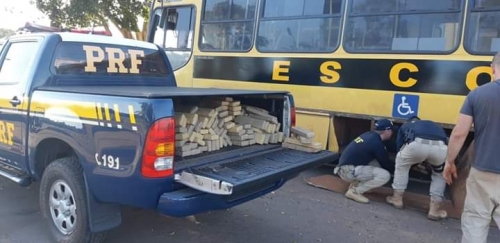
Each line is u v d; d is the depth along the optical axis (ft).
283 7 19.88
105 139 9.67
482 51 15.08
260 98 13.53
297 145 13.02
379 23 17.26
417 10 16.40
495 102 9.35
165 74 16.17
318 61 18.76
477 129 9.73
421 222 14.58
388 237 13.19
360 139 16.46
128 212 14.21
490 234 13.70
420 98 16.28
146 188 9.18
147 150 8.97
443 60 15.78
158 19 25.09
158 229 13.00
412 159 15.06
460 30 15.48
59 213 11.48
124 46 14.71
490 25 14.94
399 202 15.80
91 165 10.02
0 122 13.05
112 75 14.12
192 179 9.36
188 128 10.73
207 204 9.53
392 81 16.90
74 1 50.24
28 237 12.17
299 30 19.42
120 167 9.45
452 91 15.65
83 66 13.29
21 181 12.67
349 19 17.94
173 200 9.02
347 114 18.06
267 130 12.87
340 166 16.69
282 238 12.73
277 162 11.44
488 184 9.63
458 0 15.55
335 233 13.30
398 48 16.85
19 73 12.80
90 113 10.00
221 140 11.85
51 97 11.16
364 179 16.14
